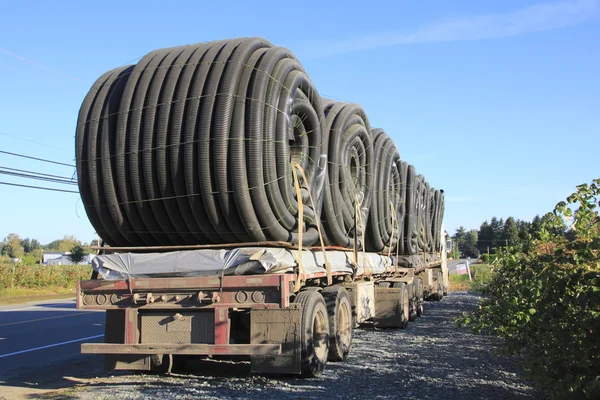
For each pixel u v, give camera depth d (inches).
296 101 326.0
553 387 208.1
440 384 295.3
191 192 289.0
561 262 205.3
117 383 318.3
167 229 310.0
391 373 327.9
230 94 286.4
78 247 2908.5
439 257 1048.2
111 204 307.7
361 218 451.8
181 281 288.5
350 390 283.4
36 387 317.1
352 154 444.1
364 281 489.1
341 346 369.1
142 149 296.4
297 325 298.0
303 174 337.4
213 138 283.3
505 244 277.4
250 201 286.4
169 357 325.4
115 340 301.4
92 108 316.5
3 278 1574.8
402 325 558.9
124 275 298.8
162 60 315.9
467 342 462.3
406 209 676.1
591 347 196.1
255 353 281.4
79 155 312.8
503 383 296.7
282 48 319.9
